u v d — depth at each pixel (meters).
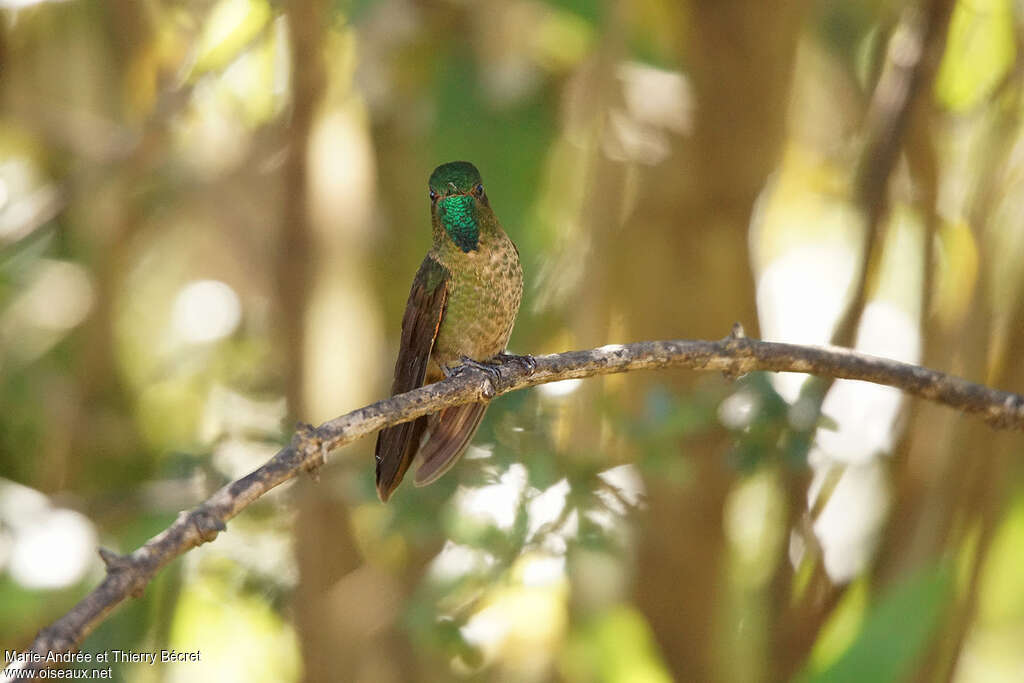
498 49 11.24
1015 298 9.20
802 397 8.78
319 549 10.20
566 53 11.39
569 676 9.91
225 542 10.16
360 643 10.24
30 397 12.80
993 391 6.82
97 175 11.34
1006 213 9.45
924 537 8.77
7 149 12.76
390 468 7.48
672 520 9.75
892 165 9.50
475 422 7.64
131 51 11.87
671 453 8.70
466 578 8.27
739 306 10.19
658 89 10.59
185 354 13.48
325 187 11.20
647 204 10.28
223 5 10.92
